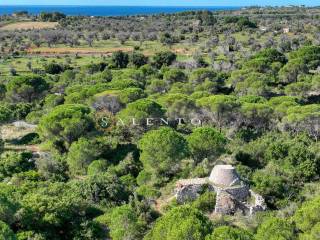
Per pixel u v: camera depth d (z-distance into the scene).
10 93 77.62
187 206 29.67
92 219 35.28
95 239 32.56
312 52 99.75
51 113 52.50
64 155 49.31
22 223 32.09
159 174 43.00
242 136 53.81
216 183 38.62
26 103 73.75
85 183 39.56
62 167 46.06
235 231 26.39
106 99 63.19
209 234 26.23
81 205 35.66
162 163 42.03
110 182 39.81
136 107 55.50
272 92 79.69
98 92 68.62
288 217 33.81
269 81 84.81
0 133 57.28
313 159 44.34
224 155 46.81
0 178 42.25
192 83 86.38
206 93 67.88
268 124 58.97
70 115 51.59
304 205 32.66
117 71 100.88
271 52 101.44
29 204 32.97
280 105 61.19
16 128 61.34
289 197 38.66
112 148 49.91
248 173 42.34
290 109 58.25
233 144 51.03
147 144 42.94
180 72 88.19
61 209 33.56
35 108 70.81
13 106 69.50
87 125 51.62
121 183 40.53
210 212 37.06
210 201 37.28
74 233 32.81
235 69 98.06
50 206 33.28
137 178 43.00
